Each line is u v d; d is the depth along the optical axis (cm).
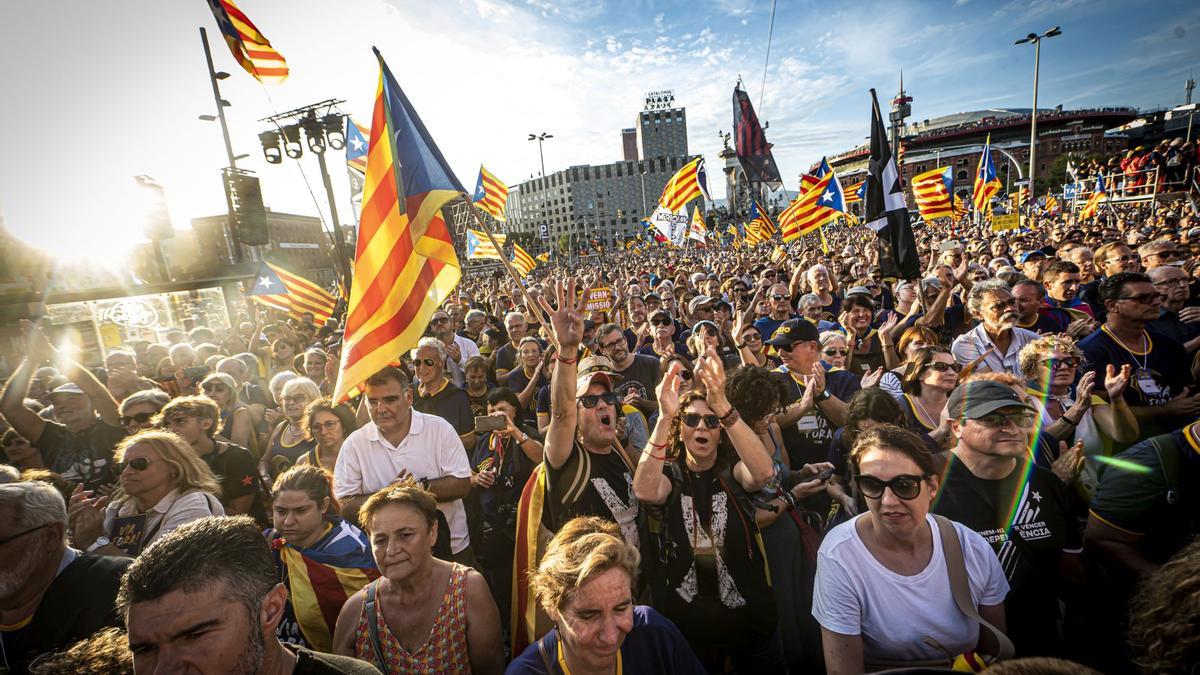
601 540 173
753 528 255
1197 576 116
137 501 287
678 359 419
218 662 131
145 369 799
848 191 2192
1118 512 223
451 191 342
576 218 15350
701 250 3838
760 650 254
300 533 262
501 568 385
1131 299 365
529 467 394
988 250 1265
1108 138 9719
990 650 187
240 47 816
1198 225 1028
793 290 959
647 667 182
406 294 343
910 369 349
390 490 224
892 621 192
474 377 581
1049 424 321
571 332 264
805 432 396
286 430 449
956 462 237
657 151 14825
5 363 1132
